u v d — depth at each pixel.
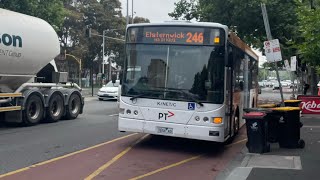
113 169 8.55
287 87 73.75
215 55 10.12
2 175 7.79
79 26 66.25
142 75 10.59
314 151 10.80
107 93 31.70
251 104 16.75
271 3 24.16
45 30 16.33
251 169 8.55
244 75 14.15
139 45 10.68
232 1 24.92
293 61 23.20
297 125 11.21
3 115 14.81
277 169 8.56
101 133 13.44
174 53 10.38
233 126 11.87
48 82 17.28
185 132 10.12
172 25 10.42
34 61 15.64
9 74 14.66
